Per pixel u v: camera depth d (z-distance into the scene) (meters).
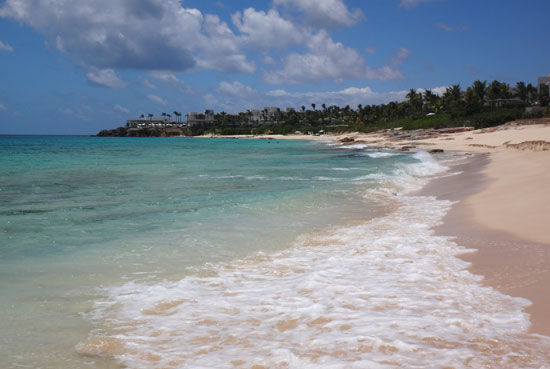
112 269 5.96
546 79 118.00
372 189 14.99
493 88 124.94
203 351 3.55
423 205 11.70
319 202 12.18
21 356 3.48
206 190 14.97
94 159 36.28
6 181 18.02
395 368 3.12
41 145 79.44
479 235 7.74
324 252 6.88
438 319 4.04
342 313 4.27
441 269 5.77
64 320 4.23
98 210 10.88
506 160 23.81
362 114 173.25
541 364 3.14
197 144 95.19
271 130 198.62
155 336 3.87
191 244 7.43
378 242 7.49
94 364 3.37
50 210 10.86
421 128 106.88
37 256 6.60
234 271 5.89
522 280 5.12
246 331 3.93
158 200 12.58
